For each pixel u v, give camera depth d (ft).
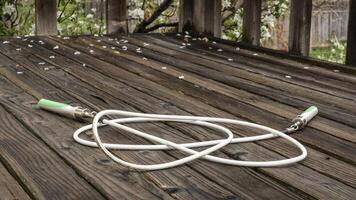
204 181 4.38
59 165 4.66
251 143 5.32
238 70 9.41
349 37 10.25
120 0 13.66
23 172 4.49
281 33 21.38
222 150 5.12
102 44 11.89
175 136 5.51
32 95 7.12
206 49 11.71
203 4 13.75
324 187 4.32
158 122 5.98
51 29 13.11
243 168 4.67
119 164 4.66
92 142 5.12
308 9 11.21
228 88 7.90
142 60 10.07
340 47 20.08
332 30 27.07
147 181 4.34
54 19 13.10
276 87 8.09
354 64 10.19
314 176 4.54
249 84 8.24
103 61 9.84
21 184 4.28
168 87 7.83
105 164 4.67
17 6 14.98
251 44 12.42
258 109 6.73
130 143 5.24
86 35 13.23
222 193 4.17
